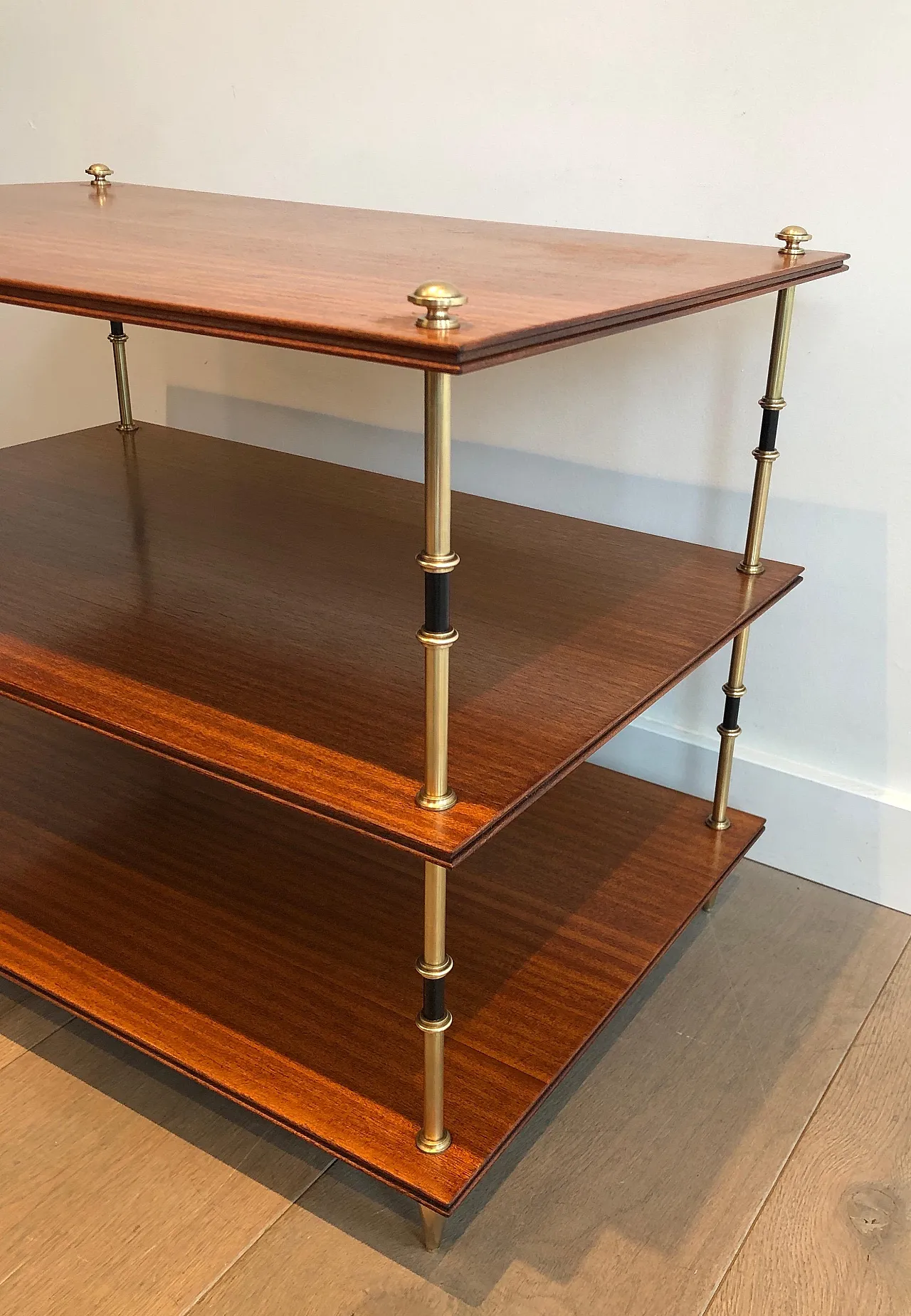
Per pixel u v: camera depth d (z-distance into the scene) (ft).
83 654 3.50
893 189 3.94
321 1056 3.46
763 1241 3.26
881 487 4.28
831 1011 4.13
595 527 4.72
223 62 5.30
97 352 6.31
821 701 4.68
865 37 3.83
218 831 4.58
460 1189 3.01
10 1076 3.76
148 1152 3.50
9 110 6.11
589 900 4.21
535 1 4.40
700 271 3.34
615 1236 3.27
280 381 5.71
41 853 4.40
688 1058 3.90
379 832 2.68
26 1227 3.24
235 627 3.72
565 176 4.58
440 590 2.47
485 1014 3.64
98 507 4.74
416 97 4.83
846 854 4.75
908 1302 3.10
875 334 4.13
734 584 4.17
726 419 4.53
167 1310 3.03
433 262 3.32
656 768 5.15
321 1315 3.03
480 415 5.14
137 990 3.70
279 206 4.75
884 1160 3.53
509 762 2.96
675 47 4.17
